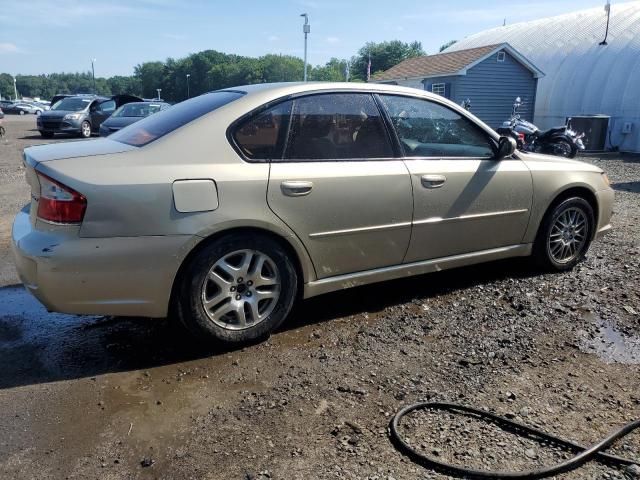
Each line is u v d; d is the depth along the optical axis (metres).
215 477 2.30
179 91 114.50
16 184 9.84
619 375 3.15
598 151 18.44
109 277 3.03
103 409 2.80
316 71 99.19
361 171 3.66
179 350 3.46
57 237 2.97
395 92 3.98
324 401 2.87
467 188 4.12
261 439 2.55
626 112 18.81
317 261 3.62
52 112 20.94
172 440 2.55
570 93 21.75
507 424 2.66
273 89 3.56
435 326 3.80
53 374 3.16
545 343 3.54
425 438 2.55
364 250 3.78
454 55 25.20
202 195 3.16
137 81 132.88
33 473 2.33
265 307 3.52
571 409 2.80
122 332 3.73
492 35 30.52
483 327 3.79
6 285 4.64
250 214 3.28
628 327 3.79
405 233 3.90
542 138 14.70
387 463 2.38
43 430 2.63
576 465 2.37
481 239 4.32
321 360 3.32
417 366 3.24
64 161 3.06
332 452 2.45
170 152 3.19
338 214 3.59
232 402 2.87
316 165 3.53
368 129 3.80
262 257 3.42
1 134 21.52
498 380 3.08
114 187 2.98
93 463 2.39
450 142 4.19
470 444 2.51
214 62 110.56
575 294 4.37
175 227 3.11
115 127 14.76
